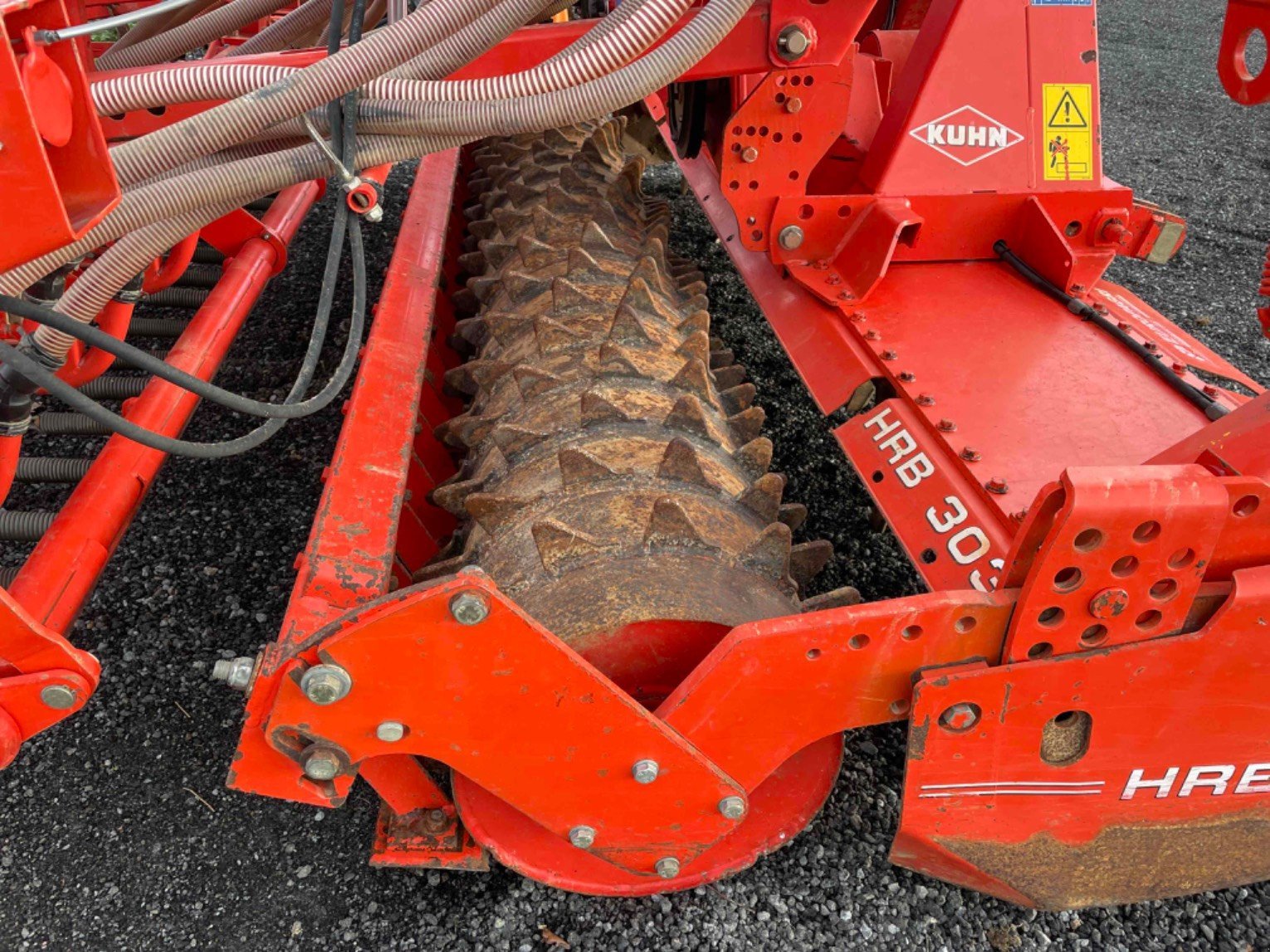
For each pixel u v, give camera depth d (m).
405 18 1.62
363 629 1.46
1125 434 2.05
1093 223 2.70
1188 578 1.53
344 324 4.23
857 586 3.03
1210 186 6.73
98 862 2.23
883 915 2.12
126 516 2.06
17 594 1.74
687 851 1.83
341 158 1.73
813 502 3.37
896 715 1.73
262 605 2.90
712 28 1.74
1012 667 1.62
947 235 2.71
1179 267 5.50
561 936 2.05
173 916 2.12
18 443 1.72
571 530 1.74
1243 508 1.50
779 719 1.68
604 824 1.77
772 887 2.17
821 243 2.68
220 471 3.40
